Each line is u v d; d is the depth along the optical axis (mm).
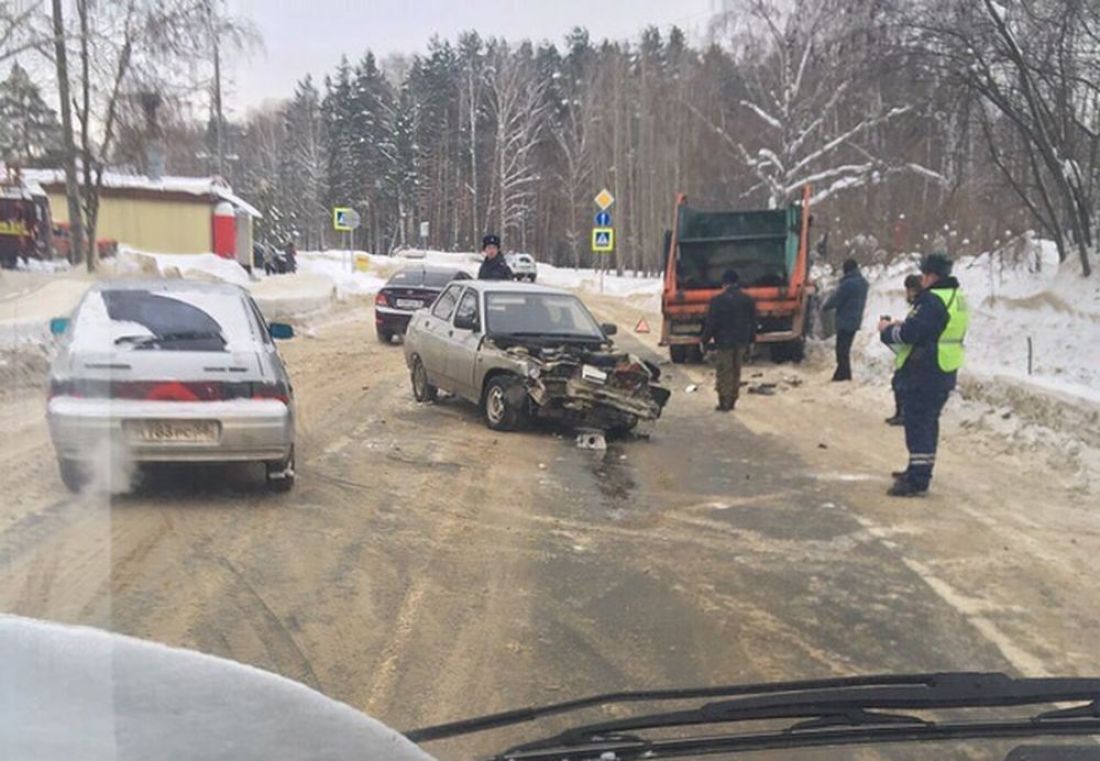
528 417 9688
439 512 6598
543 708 2891
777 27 28406
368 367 14805
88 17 16094
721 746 2574
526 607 4875
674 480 7914
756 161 29609
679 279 16609
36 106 15250
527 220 75812
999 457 9016
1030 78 14695
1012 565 5742
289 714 1925
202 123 25188
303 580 5047
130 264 14430
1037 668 4246
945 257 7484
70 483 5059
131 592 4527
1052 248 18312
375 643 4309
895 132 23688
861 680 2836
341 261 52438
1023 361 12516
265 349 6680
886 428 10641
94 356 5797
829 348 16609
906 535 6367
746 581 5383
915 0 15516
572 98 76188
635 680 4035
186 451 6020
